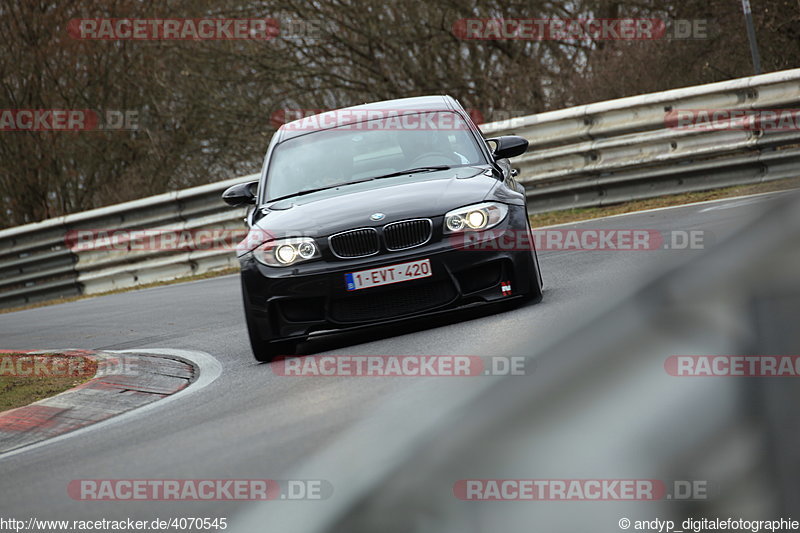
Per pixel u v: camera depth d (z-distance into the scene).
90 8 91.50
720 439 2.23
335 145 26.09
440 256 21.28
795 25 66.56
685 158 46.19
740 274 2.30
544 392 2.32
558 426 2.25
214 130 86.50
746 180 44.69
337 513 2.34
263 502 3.04
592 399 2.27
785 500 2.22
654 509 2.24
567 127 49.25
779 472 2.23
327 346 22.67
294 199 24.38
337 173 25.17
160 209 58.16
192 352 26.50
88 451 15.58
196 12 86.81
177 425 16.36
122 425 17.83
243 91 85.25
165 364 24.61
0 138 92.62
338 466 2.79
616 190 48.06
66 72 93.31
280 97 84.31
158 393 21.34
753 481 2.23
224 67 84.50
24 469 15.09
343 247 21.53
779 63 67.25
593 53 68.69
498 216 21.80
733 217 2.69
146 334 32.97
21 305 62.34
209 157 90.31
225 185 56.28
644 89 64.31
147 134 92.75
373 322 21.41
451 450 2.30
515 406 2.32
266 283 21.72
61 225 60.75
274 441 13.00
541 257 34.03
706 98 45.88
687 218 35.00
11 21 92.75
